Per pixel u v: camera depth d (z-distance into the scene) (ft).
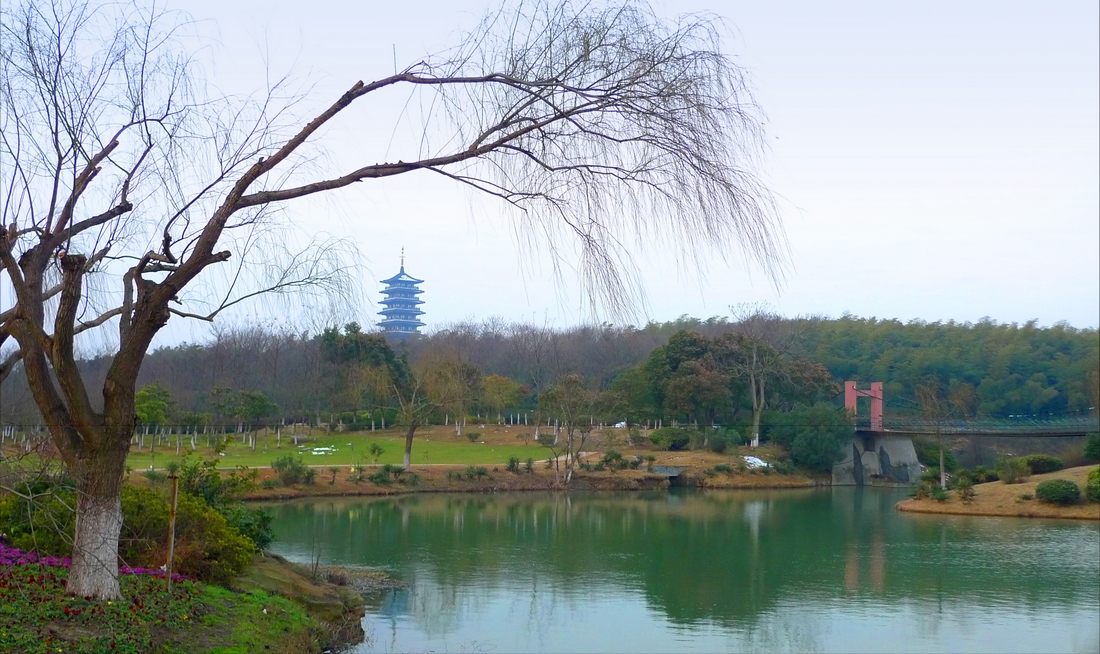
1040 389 224.53
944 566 79.51
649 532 100.78
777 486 172.35
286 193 25.53
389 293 359.66
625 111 21.80
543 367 197.06
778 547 90.27
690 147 21.21
